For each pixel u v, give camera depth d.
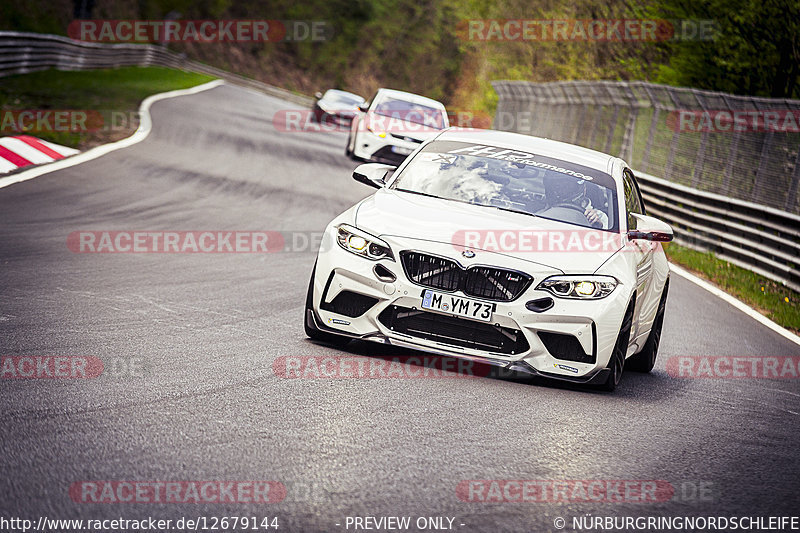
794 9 102.44
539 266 21.52
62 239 33.56
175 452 14.55
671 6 115.38
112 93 97.69
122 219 39.47
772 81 108.25
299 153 79.69
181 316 24.75
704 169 70.56
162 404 16.95
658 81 116.44
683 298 41.84
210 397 17.73
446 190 25.00
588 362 21.56
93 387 17.47
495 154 26.56
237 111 112.44
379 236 22.12
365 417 17.61
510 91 121.19
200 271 31.88
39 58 104.44
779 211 49.84
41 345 20.16
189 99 113.25
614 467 16.45
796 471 17.75
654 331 26.95
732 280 49.22
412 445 16.23
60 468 13.37
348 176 69.62
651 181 68.19
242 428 16.11
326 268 22.56
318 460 14.90
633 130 84.00
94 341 20.97
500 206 24.28
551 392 21.75
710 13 110.50
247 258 35.53
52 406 16.09
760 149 62.62
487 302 21.28
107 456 14.05
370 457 15.33
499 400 20.20
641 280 23.89
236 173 60.72
